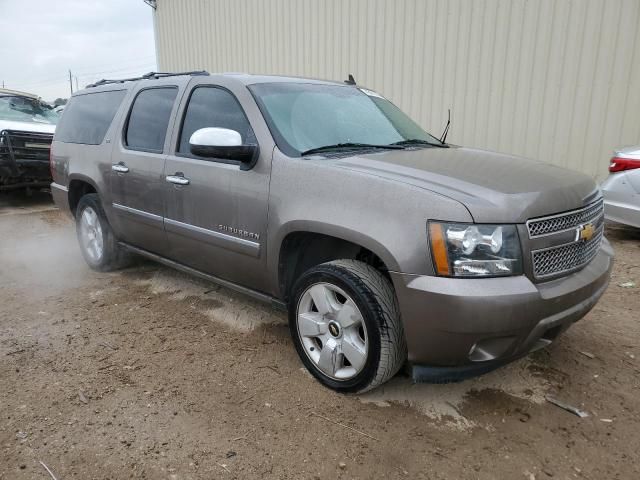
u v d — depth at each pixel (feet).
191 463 7.53
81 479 7.19
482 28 25.18
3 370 10.11
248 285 11.37
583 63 22.97
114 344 11.31
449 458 7.70
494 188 8.19
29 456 7.63
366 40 29.58
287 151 10.02
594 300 9.04
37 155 28.32
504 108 25.39
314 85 12.46
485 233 7.57
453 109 26.96
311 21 32.14
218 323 12.46
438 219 7.71
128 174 13.67
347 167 9.12
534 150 24.99
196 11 40.45
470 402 9.16
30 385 9.56
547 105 24.21
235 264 11.10
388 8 28.22
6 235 22.31
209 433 8.20
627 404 9.11
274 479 7.25
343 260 9.20
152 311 13.23
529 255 7.85
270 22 34.73
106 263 16.07
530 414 8.82
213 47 39.73
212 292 14.60
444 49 26.61
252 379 9.85
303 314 9.76
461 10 25.63
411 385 9.69
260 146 10.28
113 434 8.15
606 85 22.62
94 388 9.48
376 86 29.68
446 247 7.61
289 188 9.59
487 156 10.75
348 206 8.64
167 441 8.00
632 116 22.30
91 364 10.39
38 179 29.30
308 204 9.19
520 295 7.54
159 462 7.54
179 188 11.95
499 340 7.88
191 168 11.63
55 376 9.90
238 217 10.58
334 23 30.94
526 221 7.85
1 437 8.04
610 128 22.90
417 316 7.87
